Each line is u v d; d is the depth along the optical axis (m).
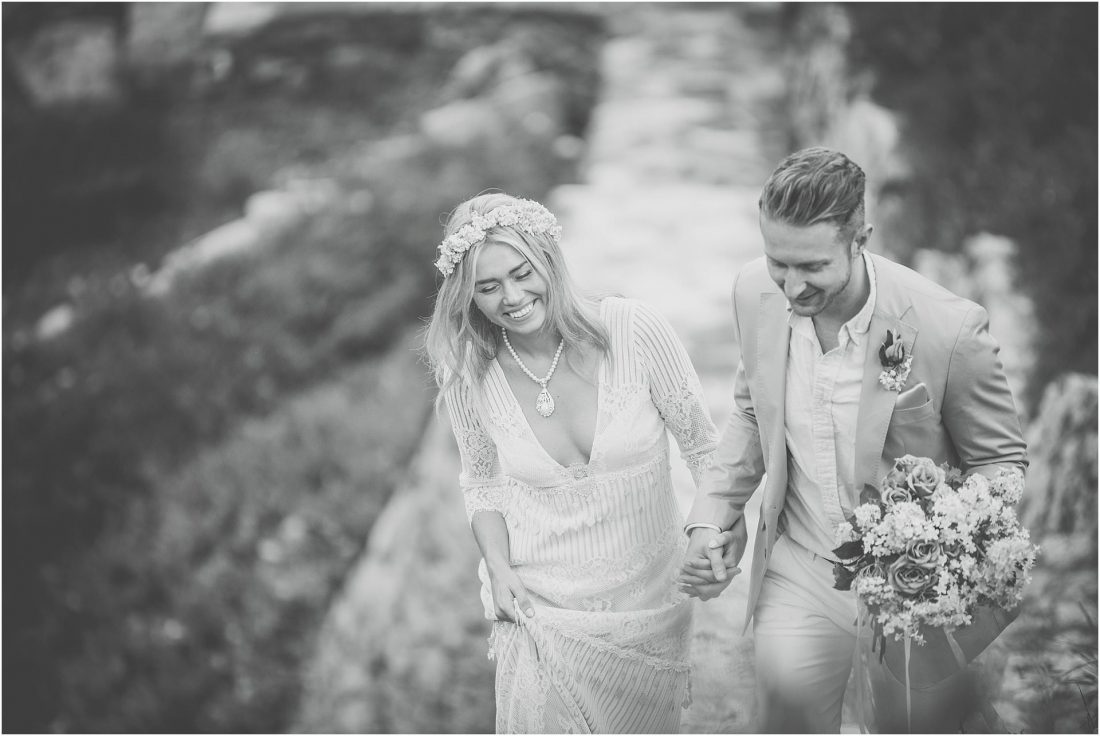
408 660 6.83
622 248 7.38
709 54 10.60
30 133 11.20
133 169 11.13
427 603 6.89
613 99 10.25
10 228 10.81
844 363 2.81
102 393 9.53
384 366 9.41
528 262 3.04
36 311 10.38
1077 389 4.70
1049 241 6.62
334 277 9.80
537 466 3.18
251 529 8.68
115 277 10.45
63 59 11.43
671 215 7.84
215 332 9.67
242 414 9.34
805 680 3.03
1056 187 6.89
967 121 7.40
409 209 10.04
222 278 9.88
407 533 7.46
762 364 2.92
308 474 8.87
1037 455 4.75
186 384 9.48
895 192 7.03
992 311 6.24
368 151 10.67
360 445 8.94
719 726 3.48
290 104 11.34
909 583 2.66
